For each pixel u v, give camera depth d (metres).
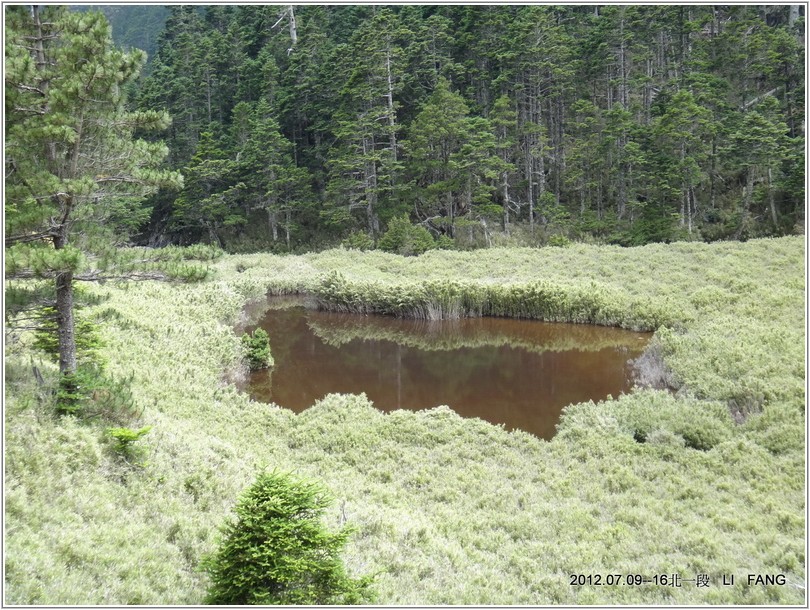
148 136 55.28
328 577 5.88
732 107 42.91
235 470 9.82
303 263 39.84
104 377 10.02
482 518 9.80
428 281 29.56
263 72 54.09
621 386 17.61
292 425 14.12
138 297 21.95
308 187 47.91
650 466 11.67
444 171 45.25
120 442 8.58
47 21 9.62
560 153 48.16
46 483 7.15
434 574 7.75
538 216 44.97
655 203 40.22
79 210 9.42
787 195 39.50
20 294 9.25
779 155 36.41
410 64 49.94
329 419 14.44
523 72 46.34
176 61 59.59
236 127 51.75
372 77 45.62
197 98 57.50
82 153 9.54
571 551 8.68
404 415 14.63
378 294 29.39
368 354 22.16
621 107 45.53
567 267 32.62
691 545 8.75
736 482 10.81
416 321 27.77
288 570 5.49
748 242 32.16
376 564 7.66
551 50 44.59
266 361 20.30
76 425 8.66
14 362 9.97
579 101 43.66
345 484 10.75
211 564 5.72
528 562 8.40
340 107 46.97
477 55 50.84
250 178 48.03
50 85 9.37
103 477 7.93
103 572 6.04
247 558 5.45
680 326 22.61
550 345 22.73
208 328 19.92
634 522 9.62
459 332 25.39
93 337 11.66
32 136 8.59
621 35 45.75
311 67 51.97
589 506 10.20
